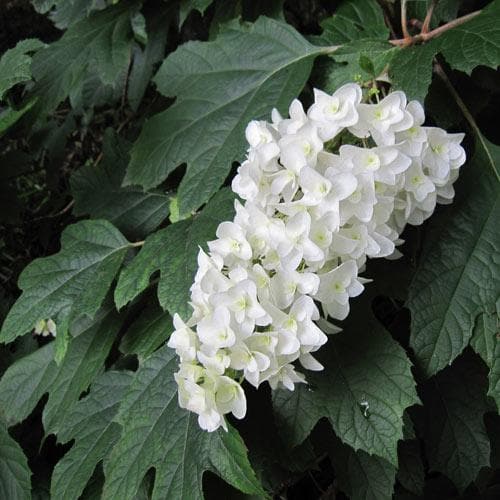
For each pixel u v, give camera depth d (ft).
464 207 2.16
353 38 2.48
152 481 2.44
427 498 2.72
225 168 2.36
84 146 3.89
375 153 1.92
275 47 2.46
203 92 2.50
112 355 2.73
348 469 2.35
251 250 1.93
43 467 3.01
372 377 2.14
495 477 2.76
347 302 1.94
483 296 2.09
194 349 1.92
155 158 2.49
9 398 2.83
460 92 2.45
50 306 2.51
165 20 3.10
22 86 3.46
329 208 1.88
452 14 2.50
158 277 2.61
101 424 2.47
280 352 1.90
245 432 2.30
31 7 3.88
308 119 1.98
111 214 2.85
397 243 2.03
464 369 2.41
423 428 2.41
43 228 3.63
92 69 3.39
